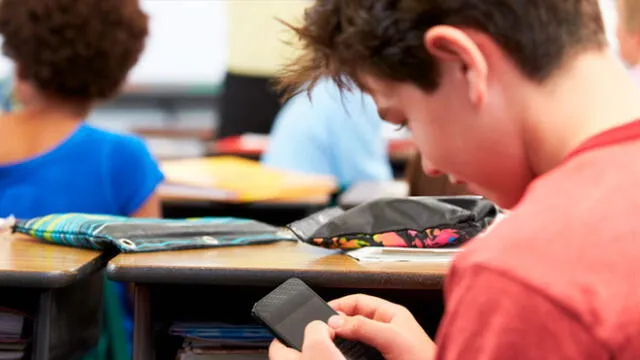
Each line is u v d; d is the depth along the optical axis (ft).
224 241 3.54
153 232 3.45
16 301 3.24
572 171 1.97
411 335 2.65
